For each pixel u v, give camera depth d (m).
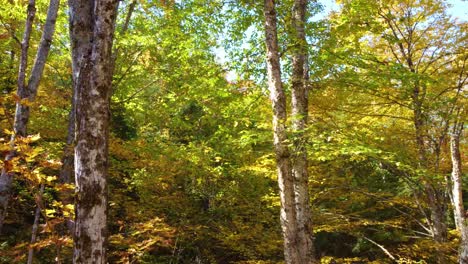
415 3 8.53
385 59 9.26
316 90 8.12
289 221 5.97
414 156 8.62
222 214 12.20
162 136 14.66
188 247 11.94
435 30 8.63
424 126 7.92
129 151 10.45
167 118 12.52
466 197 14.34
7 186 5.54
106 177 3.70
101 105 3.74
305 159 7.68
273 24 6.67
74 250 3.49
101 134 3.70
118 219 10.75
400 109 8.96
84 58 3.83
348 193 10.41
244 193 11.98
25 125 5.59
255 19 8.57
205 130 14.82
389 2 8.63
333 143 6.50
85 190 3.55
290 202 6.03
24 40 5.82
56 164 3.80
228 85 8.93
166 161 10.59
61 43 10.73
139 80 12.16
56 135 10.30
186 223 11.42
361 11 7.80
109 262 10.17
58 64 12.32
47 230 3.98
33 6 5.99
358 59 7.43
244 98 8.89
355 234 10.63
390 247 12.67
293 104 7.76
